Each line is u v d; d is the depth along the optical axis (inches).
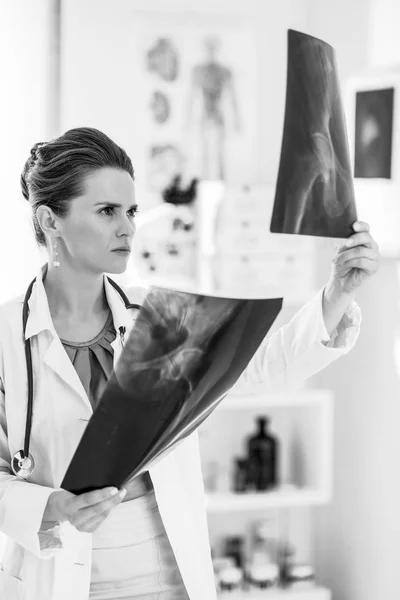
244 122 150.8
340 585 153.7
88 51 141.3
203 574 73.6
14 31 137.7
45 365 71.2
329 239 150.3
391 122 131.4
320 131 68.7
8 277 137.4
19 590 70.1
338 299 74.7
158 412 59.0
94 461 59.2
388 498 140.0
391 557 139.2
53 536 67.6
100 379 72.6
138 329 58.6
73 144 69.9
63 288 72.9
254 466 149.3
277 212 67.6
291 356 76.8
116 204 69.5
